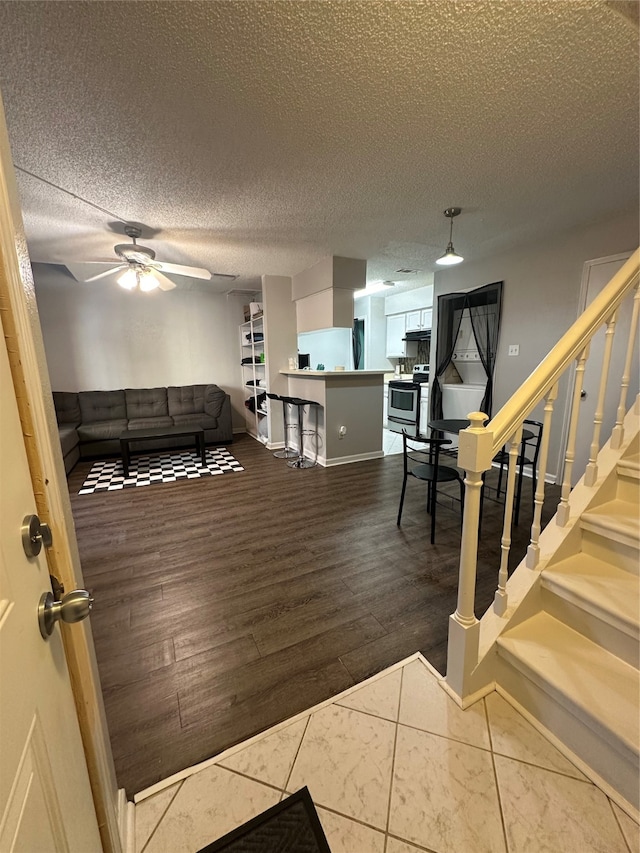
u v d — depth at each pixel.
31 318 0.68
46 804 0.53
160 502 3.35
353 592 2.02
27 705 0.50
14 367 0.59
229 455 4.98
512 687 1.35
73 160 1.98
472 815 1.03
